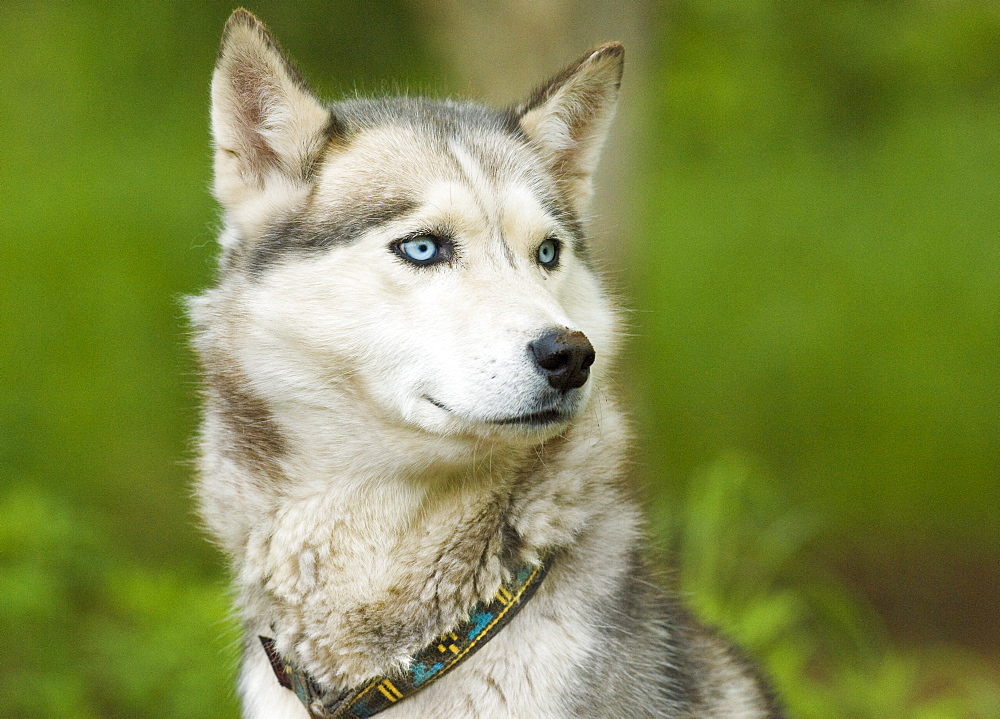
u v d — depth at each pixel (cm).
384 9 1644
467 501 547
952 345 2097
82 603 1077
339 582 557
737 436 1895
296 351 563
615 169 1044
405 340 550
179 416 1772
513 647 529
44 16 1986
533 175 627
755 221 2211
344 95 790
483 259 572
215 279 639
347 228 572
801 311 2138
